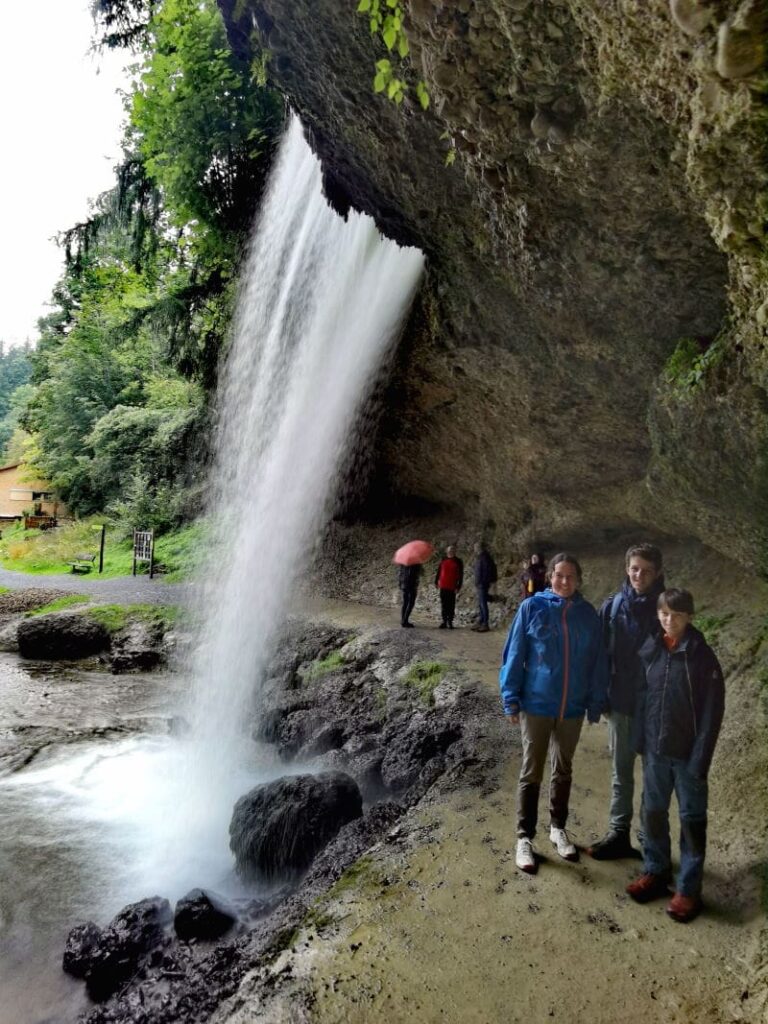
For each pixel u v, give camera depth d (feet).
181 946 12.20
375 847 12.85
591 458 30.27
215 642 40.68
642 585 11.37
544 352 23.99
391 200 21.63
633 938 9.50
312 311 34.73
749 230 10.19
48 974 12.78
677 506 23.30
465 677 25.85
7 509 149.69
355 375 33.45
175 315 48.67
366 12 14.23
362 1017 8.24
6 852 17.87
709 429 17.46
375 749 23.08
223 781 23.45
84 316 84.89
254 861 15.87
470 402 33.04
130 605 46.39
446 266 23.43
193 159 35.24
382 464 46.50
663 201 13.29
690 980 8.59
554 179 14.40
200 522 69.10
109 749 26.50
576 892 10.73
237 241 39.58
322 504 46.85
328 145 21.16
